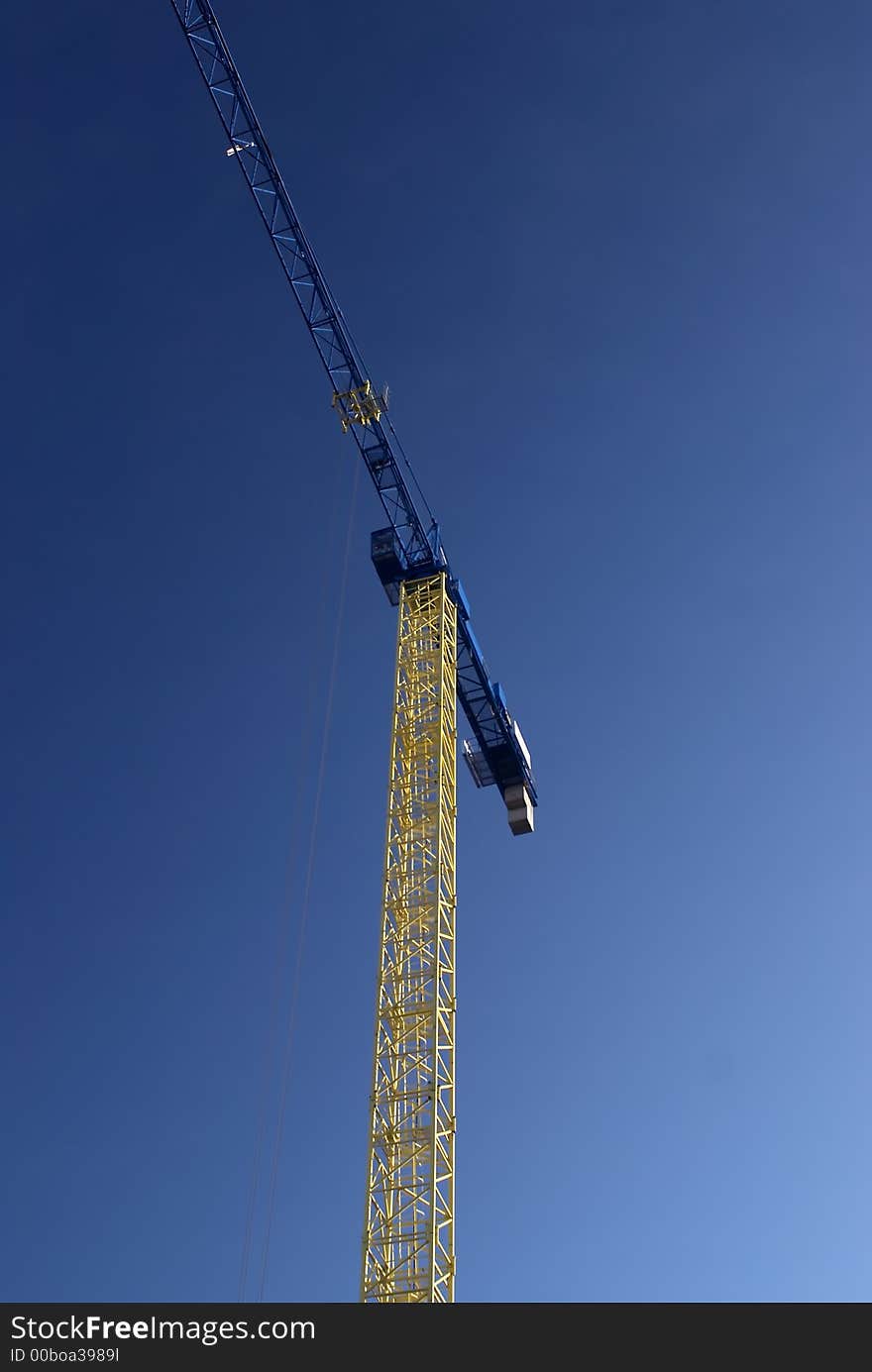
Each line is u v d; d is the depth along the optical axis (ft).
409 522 275.80
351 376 284.20
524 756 288.10
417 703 245.45
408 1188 191.42
